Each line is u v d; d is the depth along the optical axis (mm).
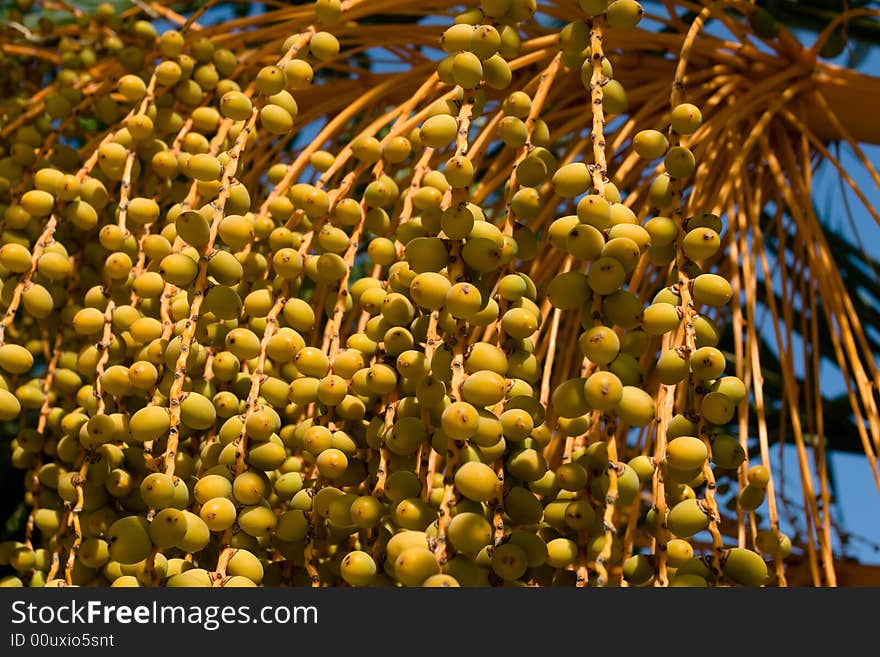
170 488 1096
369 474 1158
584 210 1065
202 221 1168
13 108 1435
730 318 1543
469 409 1042
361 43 1519
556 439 1252
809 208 1375
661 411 1148
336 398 1149
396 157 1244
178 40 1342
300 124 1522
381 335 1161
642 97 1484
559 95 1509
